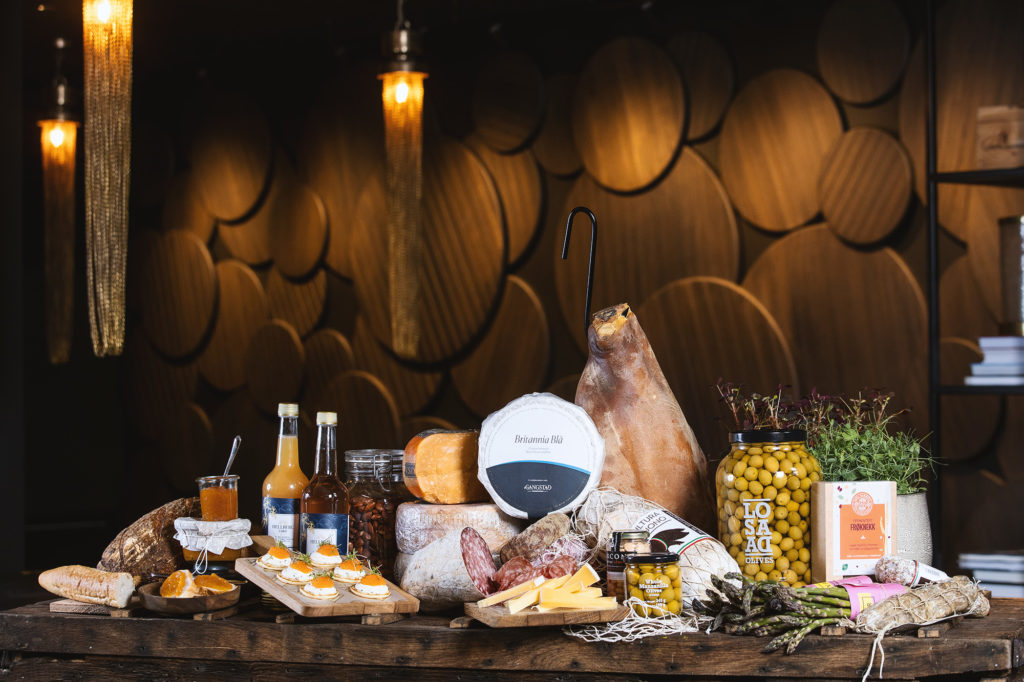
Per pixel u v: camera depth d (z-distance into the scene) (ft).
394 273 11.03
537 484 5.31
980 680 4.42
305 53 15.19
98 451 17.89
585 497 5.30
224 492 5.32
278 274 15.48
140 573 5.24
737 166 11.98
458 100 14.03
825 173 11.43
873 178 11.14
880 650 4.36
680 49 12.41
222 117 15.83
